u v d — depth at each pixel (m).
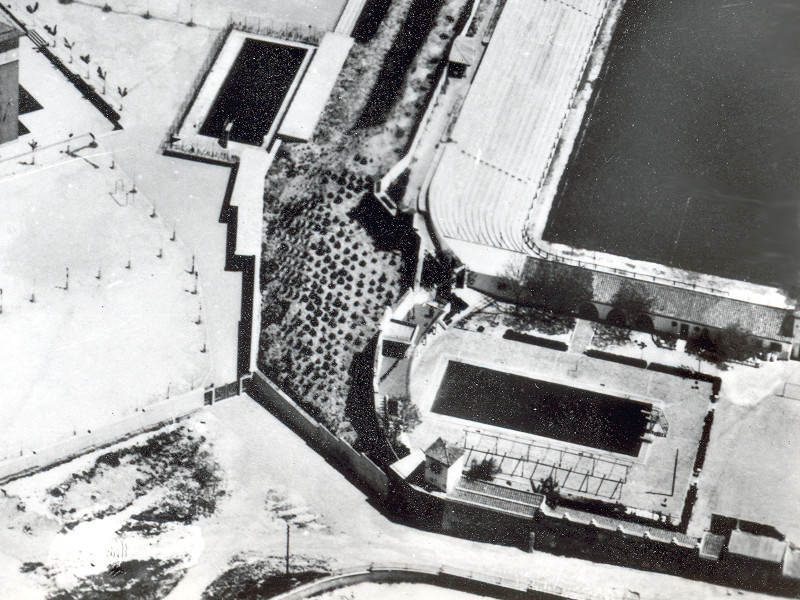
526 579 123.94
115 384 139.00
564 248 159.38
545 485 132.75
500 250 156.25
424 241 153.38
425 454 128.25
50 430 133.75
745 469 135.50
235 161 161.88
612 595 122.81
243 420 139.88
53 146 163.38
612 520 127.00
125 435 135.50
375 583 124.12
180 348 143.38
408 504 130.25
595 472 134.38
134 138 165.12
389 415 136.50
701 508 131.25
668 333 150.38
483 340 148.25
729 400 142.62
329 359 142.88
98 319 145.25
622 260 158.25
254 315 145.25
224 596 120.62
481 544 129.00
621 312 151.12
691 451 137.00
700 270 157.62
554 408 141.12
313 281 148.88
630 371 145.50
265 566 124.12
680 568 125.12
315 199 156.50
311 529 128.88
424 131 163.12
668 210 164.00
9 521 125.12
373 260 151.25
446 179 159.62
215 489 131.88
